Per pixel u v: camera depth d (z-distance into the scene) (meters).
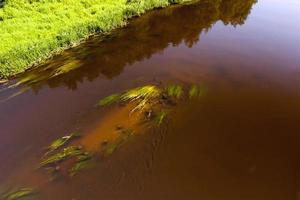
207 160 10.43
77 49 20.38
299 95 13.50
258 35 19.81
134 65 17.28
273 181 9.55
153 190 9.58
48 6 27.06
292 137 11.20
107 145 11.40
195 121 12.20
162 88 14.51
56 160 10.99
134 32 22.23
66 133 12.32
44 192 9.86
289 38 19.00
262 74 15.21
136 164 10.50
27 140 12.18
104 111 13.36
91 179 10.12
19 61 18.67
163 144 11.20
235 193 9.25
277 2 26.28
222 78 15.03
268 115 12.36
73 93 15.16
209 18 23.78
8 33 23.03
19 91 15.91
